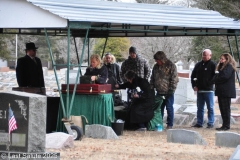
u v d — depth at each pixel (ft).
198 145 42.42
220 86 51.88
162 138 46.70
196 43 141.49
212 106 54.75
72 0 49.83
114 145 41.60
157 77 53.06
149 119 51.72
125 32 62.59
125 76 52.39
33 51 51.70
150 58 141.18
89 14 46.09
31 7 45.29
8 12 46.06
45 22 44.93
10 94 32.42
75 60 195.72
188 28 55.67
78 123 46.16
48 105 48.80
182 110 66.18
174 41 141.79
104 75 48.73
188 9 56.54
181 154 37.88
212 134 50.11
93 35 64.64
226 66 51.39
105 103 47.39
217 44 124.36
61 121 47.11
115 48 166.91
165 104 53.93
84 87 47.19
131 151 38.83
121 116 52.90
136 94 51.57
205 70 54.08
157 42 140.97
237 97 87.15
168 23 49.21
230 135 41.93
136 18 48.42
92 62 48.93
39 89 48.39
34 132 32.53
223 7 107.55
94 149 39.27
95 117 47.11
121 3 53.42
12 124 31.99
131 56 56.95
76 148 39.45
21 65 51.34
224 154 38.09
